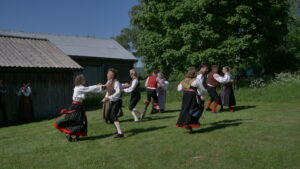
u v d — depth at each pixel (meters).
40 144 5.43
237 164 3.72
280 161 3.75
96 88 5.52
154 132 5.85
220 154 4.14
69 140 5.42
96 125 7.11
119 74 24.84
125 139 5.40
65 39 25.34
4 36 12.83
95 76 23.20
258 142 4.66
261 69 20.97
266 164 3.67
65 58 12.49
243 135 5.14
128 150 4.62
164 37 17.88
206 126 6.17
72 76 12.34
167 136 5.41
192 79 5.48
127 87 7.21
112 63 24.38
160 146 4.73
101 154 4.49
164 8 17.16
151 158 4.14
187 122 5.38
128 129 6.34
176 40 16.91
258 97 11.59
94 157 4.35
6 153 4.93
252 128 5.70
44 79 11.37
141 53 19.77
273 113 7.63
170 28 16.73
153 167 3.78
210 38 15.00
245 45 14.67
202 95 5.55
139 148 4.71
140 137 5.47
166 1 17.59
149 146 4.78
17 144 5.59
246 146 4.46
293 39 21.89
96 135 5.94
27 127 8.19
